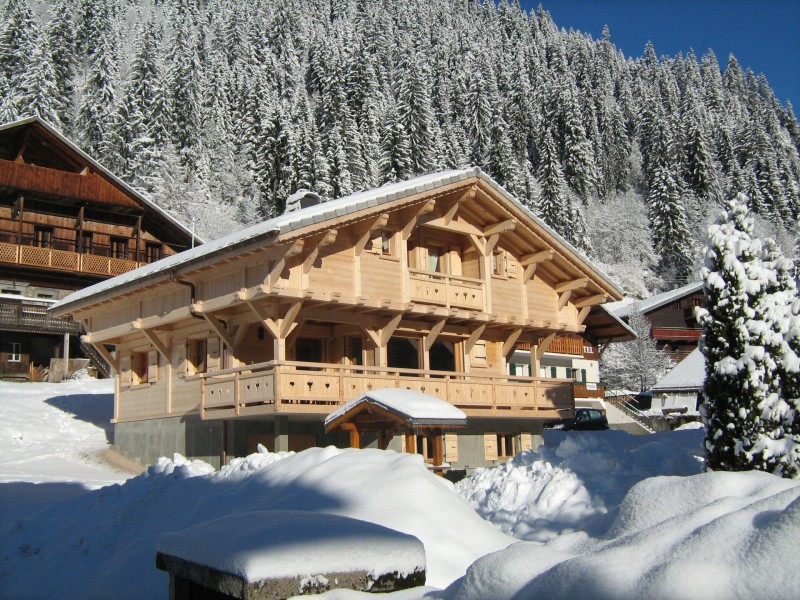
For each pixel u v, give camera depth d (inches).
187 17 5098.4
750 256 415.8
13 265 1513.3
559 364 1884.8
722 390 406.3
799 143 5762.8
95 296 956.0
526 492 475.2
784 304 411.8
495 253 998.4
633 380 2372.0
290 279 757.3
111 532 434.9
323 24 6171.3
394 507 309.9
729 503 140.5
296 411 738.8
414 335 931.3
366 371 865.5
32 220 1621.6
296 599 158.7
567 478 466.3
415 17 6205.7
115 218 1727.4
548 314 1052.5
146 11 5600.4
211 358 881.5
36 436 1010.7
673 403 1843.0
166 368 943.0
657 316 2507.4
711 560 117.0
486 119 3841.0
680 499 164.6
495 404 930.1
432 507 311.9
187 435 882.1
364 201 765.3
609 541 142.9
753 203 3693.4
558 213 3065.9
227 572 165.0
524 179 3257.9
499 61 5123.0
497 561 143.6
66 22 3686.0
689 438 719.7
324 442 847.1
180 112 3065.9
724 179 4101.9
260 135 3206.2
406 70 3324.3
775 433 396.5
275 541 172.7
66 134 2819.9
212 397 818.8
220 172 3080.7
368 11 6235.2
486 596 139.2
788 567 108.3
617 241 3506.4
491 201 924.0
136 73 3046.3
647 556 125.9
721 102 5723.4
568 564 128.7
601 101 4552.2
